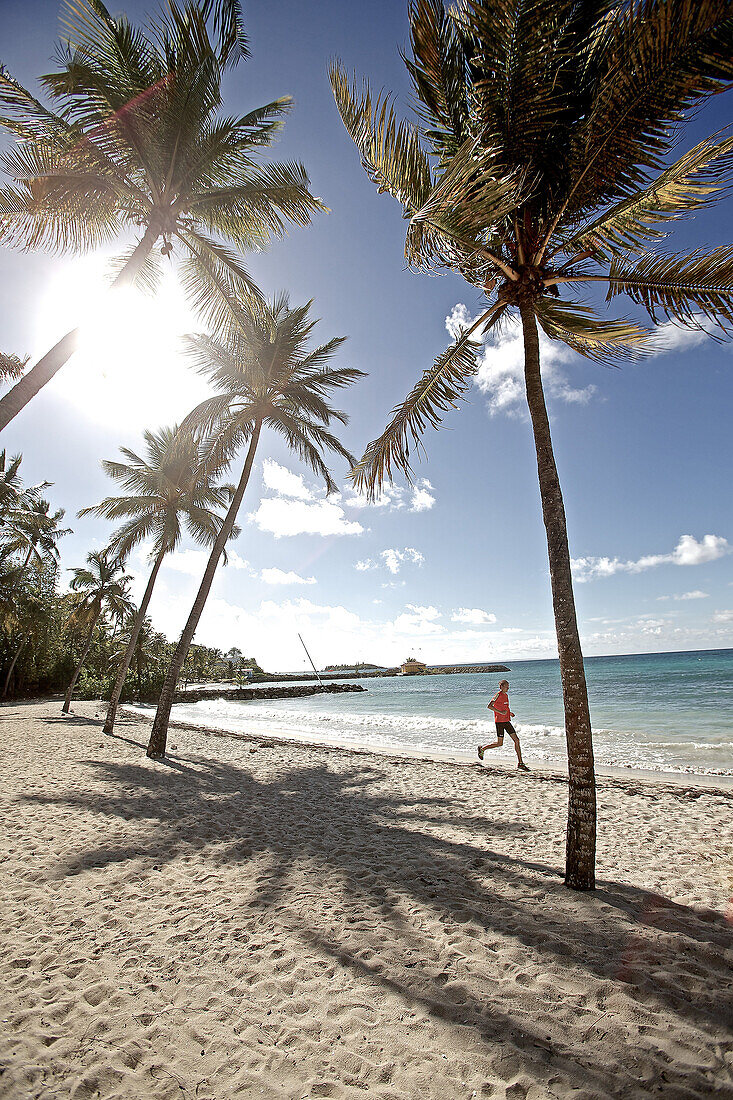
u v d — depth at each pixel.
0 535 25.42
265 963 3.16
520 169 3.88
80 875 4.57
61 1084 2.20
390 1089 2.16
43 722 19.44
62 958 3.23
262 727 21.61
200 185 6.55
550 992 2.78
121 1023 2.61
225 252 7.34
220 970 3.09
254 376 11.89
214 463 11.95
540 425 4.47
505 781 8.66
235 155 6.54
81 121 5.59
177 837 5.66
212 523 16.08
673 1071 2.20
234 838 5.64
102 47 5.53
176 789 8.15
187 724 19.08
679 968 2.94
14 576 27.14
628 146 3.79
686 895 3.96
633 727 16.06
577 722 4.17
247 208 6.96
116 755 11.52
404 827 6.07
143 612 16.58
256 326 11.05
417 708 28.89
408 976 2.98
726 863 4.74
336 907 3.90
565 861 4.55
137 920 3.74
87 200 5.89
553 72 3.71
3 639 34.69
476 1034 2.47
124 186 5.99
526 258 4.47
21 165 5.33
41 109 5.41
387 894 4.12
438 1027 2.54
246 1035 2.52
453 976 2.96
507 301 4.56
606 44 3.83
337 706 35.00
